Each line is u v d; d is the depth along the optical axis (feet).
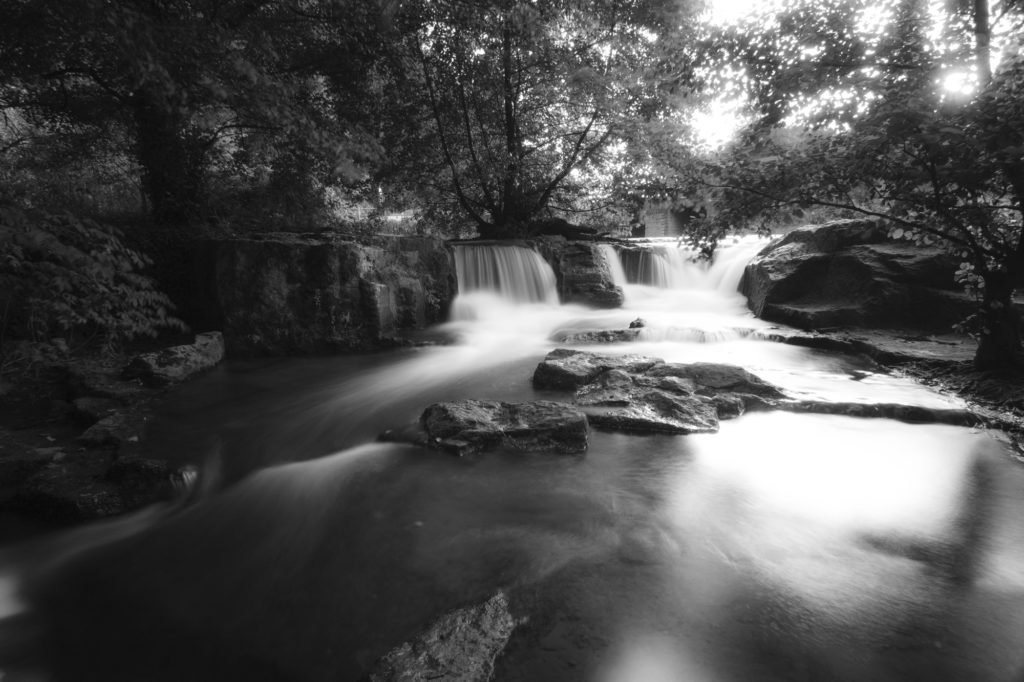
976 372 21.04
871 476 14.62
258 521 13.10
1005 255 19.72
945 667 8.06
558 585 10.12
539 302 43.16
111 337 25.35
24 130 37.70
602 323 36.68
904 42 17.02
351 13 33.27
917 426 17.98
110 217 32.71
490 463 15.66
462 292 40.22
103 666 8.86
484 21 39.45
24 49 25.48
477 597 9.90
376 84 41.16
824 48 18.26
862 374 23.29
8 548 12.37
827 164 19.21
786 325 33.27
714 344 29.30
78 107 33.53
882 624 9.01
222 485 15.16
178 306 30.81
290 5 32.96
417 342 31.32
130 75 25.72
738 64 19.69
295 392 23.20
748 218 21.42
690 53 21.08
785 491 13.79
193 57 24.00
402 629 9.27
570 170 51.19
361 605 9.93
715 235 22.26
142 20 22.40
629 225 57.41
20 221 20.07
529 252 43.39
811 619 9.13
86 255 22.02
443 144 46.80
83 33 23.13
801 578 10.27
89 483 14.43
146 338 29.01
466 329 35.63
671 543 11.50
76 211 31.45
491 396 21.85
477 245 41.01
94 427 17.72
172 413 20.10
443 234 57.52
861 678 7.85
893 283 30.04
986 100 15.19
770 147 20.89
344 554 11.51
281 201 42.06
